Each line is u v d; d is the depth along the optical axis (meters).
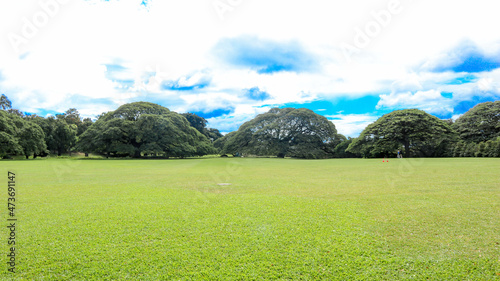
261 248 5.00
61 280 3.97
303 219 6.78
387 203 8.47
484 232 5.75
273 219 6.79
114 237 5.57
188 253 4.80
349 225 6.29
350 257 4.65
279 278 4.00
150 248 5.02
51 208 7.97
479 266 4.31
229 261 4.50
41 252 4.86
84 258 4.63
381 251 4.88
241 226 6.24
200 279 3.97
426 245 5.14
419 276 4.04
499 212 7.21
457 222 6.43
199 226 6.23
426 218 6.79
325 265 4.38
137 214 7.27
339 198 9.35
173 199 9.26
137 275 4.10
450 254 4.75
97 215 7.19
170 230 5.98
